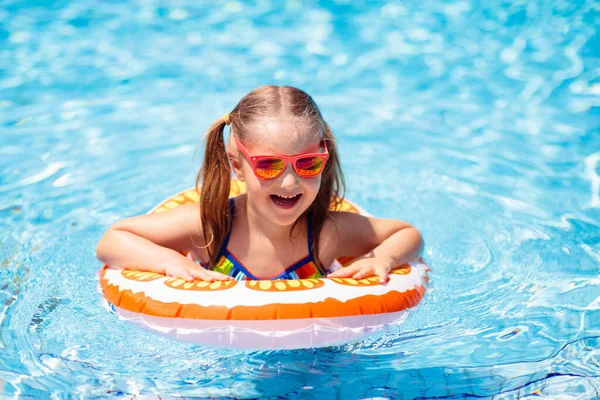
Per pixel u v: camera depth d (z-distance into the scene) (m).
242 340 3.11
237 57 7.48
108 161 5.44
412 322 3.46
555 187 5.09
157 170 5.32
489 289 3.88
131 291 3.37
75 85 6.78
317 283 3.30
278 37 7.96
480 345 3.34
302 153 3.30
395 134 6.00
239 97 6.57
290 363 3.22
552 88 6.74
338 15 8.49
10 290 3.76
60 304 3.62
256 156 3.24
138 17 8.38
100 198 4.92
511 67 7.22
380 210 4.88
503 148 5.73
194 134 5.87
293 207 3.35
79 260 4.14
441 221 4.74
